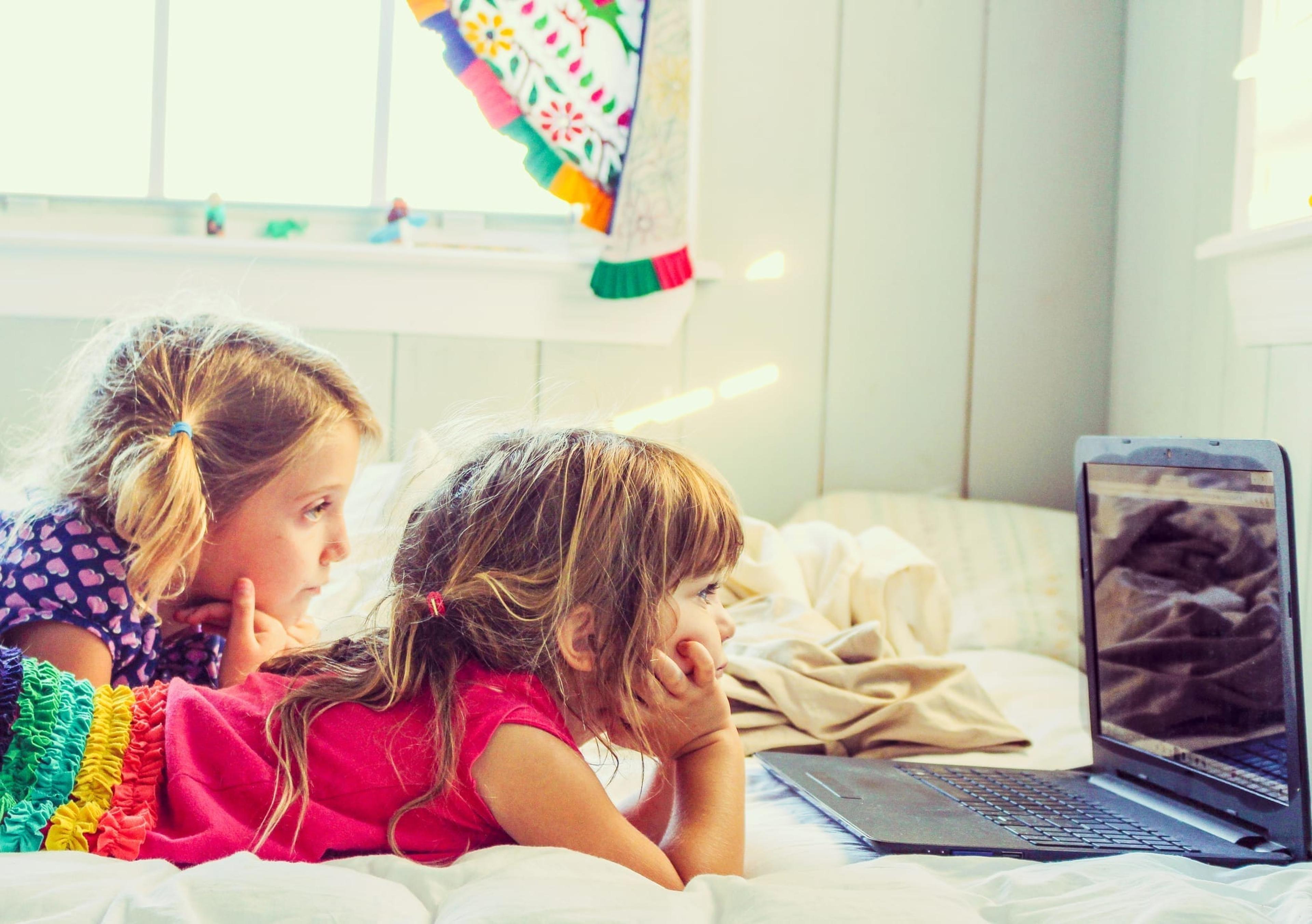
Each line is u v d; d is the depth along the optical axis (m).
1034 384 1.95
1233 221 1.47
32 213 1.88
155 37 1.88
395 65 1.93
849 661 1.20
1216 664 0.83
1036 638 1.60
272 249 1.79
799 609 1.34
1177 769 0.88
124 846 0.61
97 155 1.90
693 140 1.90
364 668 0.74
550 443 0.78
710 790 0.72
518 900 0.51
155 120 1.89
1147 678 0.93
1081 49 1.93
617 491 0.74
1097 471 1.02
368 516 1.41
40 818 0.62
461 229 1.97
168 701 0.71
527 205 1.99
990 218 1.94
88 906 0.51
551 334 1.87
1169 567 0.90
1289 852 0.75
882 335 1.95
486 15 1.73
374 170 1.94
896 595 1.45
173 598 0.96
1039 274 1.95
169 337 0.98
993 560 1.75
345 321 1.83
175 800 0.65
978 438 1.95
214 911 0.49
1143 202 1.82
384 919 0.49
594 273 1.82
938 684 1.14
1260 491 0.79
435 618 0.72
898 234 1.94
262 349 1.00
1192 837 0.80
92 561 0.89
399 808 0.66
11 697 0.67
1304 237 1.27
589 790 0.66
